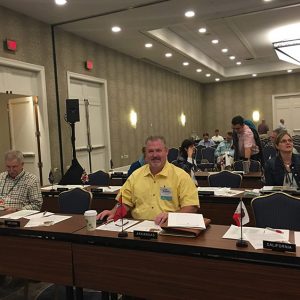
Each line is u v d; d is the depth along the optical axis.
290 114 14.26
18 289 3.19
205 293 1.84
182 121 13.23
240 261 1.74
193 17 6.57
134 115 9.55
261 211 2.65
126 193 2.74
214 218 3.65
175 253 1.91
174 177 2.61
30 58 6.08
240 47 10.45
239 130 5.32
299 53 10.32
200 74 13.07
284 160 3.44
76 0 5.45
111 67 8.56
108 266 2.09
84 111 7.66
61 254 2.24
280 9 6.95
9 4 5.48
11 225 2.42
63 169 6.87
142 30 7.14
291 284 1.63
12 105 6.14
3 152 5.98
